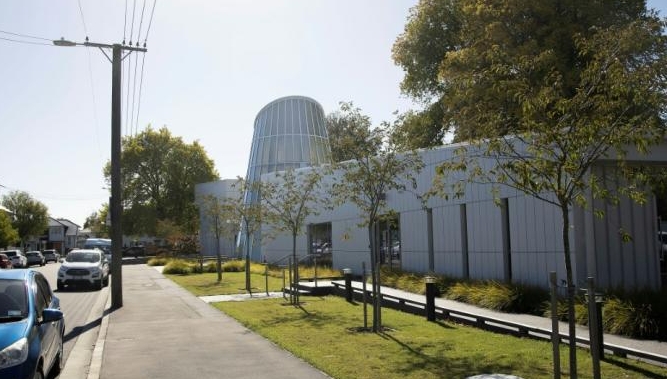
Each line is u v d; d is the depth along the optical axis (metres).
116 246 18.30
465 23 25.48
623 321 10.23
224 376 8.48
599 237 14.31
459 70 21.91
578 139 6.27
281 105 51.28
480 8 22.56
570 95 21.22
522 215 16.39
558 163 6.46
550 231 15.29
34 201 87.94
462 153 9.37
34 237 91.25
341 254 30.27
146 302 19.19
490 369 8.27
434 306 13.38
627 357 8.84
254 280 28.03
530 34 22.72
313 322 13.53
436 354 9.43
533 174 7.02
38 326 7.50
